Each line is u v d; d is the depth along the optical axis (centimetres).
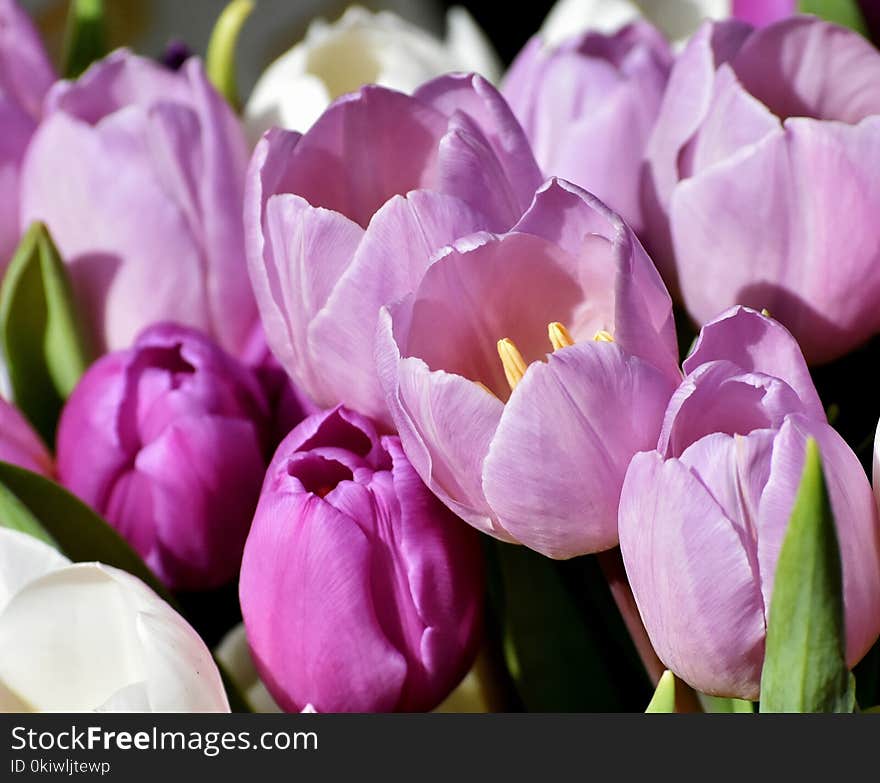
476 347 57
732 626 53
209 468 62
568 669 63
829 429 53
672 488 52
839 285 59
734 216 59
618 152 64
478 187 57
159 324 64
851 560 53
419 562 57
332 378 57
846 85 61
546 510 54
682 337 64
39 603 56
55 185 65
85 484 62
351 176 59
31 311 65
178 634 55
